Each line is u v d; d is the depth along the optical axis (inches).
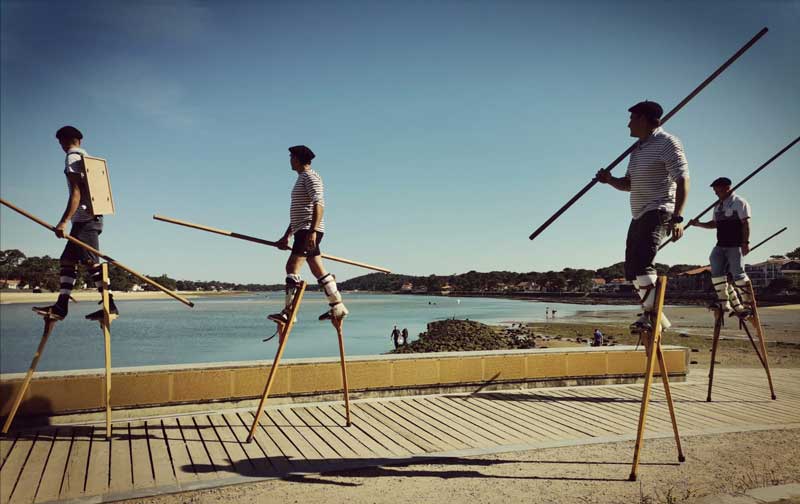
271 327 2407.7
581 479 155.4
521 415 237.6
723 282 274.4
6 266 6653.5
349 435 203.2
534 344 1326.3
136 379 220.2
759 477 154.9
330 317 210.8
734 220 269.7
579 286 7628.0
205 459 172.9
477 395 277.0
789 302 3395.7
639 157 166.9
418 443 193.0
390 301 6953.7
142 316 3484.3
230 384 236.2
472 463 171.6
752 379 338.6
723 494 131.1
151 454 177.2
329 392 255.1
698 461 172.2
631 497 139.9
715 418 235.8
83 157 184.1
